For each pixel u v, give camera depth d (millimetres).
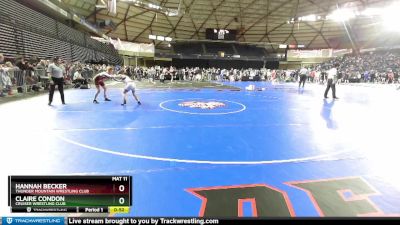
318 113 9875
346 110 10672
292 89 22203
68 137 6023
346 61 45031
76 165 4332
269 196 3428
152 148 5320
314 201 3318
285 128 7301
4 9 16938
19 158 4605
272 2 39375
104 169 4188
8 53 16109
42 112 9078
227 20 45438
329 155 5031
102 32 40688
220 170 4238
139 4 33250
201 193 3482
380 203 3293
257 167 4387
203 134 6516
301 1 38969
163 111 9781
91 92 16672
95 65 26344
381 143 5871
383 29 44125
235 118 8664
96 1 33406
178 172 4133
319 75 35250
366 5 38188
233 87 23609
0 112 8875
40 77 15820
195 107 10984
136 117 8523
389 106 11961
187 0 38531
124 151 5102
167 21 44562
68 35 27312
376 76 35469
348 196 3451
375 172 4223
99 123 7539
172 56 48281
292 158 4844
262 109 10750
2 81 12258
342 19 42375
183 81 34562
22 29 18297
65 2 31031
